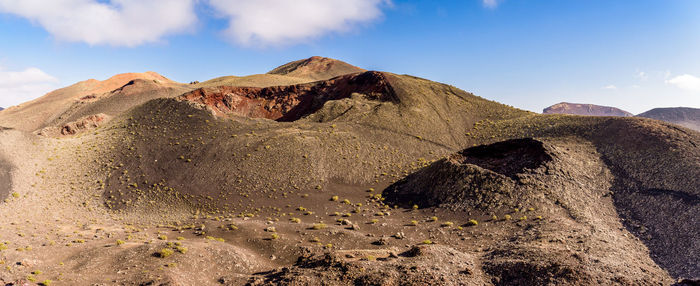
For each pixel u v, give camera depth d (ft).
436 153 252.62
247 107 383.65
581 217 125.49
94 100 451.53
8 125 401.49
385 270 77.00
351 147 241.35
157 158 220.43
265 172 204.54
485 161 195.00
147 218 157.07
